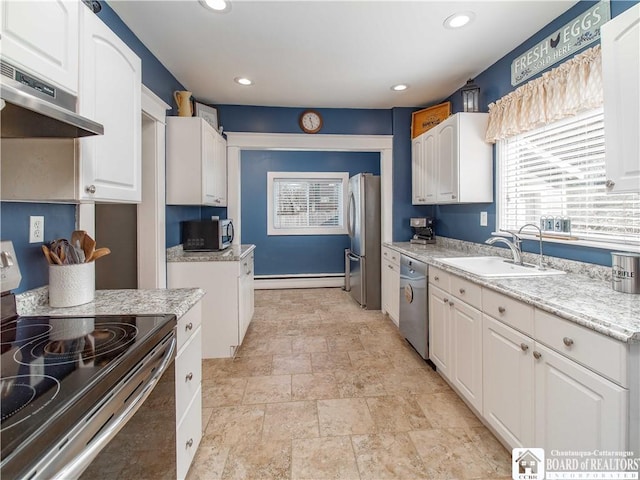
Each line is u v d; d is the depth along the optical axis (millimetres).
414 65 2723
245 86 3131
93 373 787
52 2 1047
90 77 1230
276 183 5570
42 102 891
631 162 1232
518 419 1488
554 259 2082
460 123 2711
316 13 1997
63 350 917
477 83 2936
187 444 1418
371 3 1905
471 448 1682
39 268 1398
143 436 996
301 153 5555
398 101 3594
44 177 1210
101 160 1316
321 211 5652
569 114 1935
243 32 2199
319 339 3184
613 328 1040
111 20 1941
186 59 2572
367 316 3914
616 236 1754
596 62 1753
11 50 906
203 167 2795
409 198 3891
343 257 5637
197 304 1579
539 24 2129
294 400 2127
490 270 2297
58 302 1320
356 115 3801
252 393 2213
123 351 910
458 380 2070
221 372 2518
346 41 2326
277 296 4922
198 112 3250
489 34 2252
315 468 1555
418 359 2736
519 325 1479
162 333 1108
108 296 1507
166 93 2738
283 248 5578
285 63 2658
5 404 658
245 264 3078
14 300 1207
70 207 1595
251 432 1812
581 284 1649
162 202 2621
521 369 1466
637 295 1412
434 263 2422
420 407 2043
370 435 1785
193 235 3084
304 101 3555
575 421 1181
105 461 791
